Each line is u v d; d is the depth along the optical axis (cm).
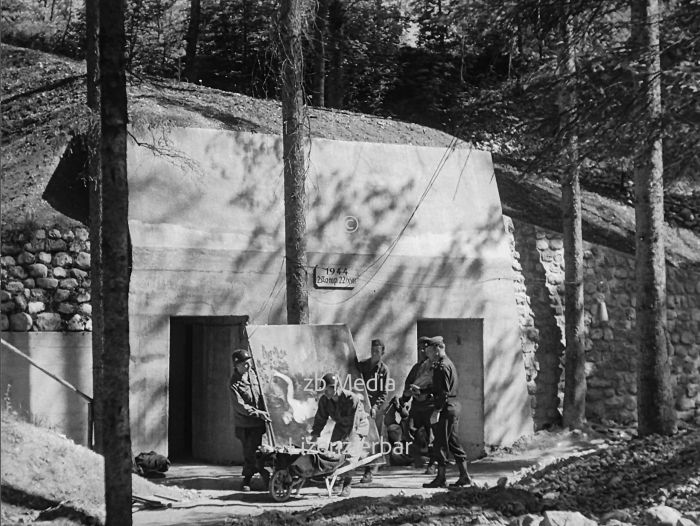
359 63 2997
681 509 1042
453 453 1414
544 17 1243
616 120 1192
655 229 1430
